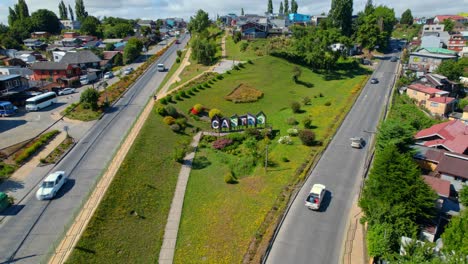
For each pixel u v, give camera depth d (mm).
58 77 84688
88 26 160375
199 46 89375
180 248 29062
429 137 45094
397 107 63906
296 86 79125
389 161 30219
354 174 40188
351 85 80750
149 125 51406
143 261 27344
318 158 44031
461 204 33938
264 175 40906
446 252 23047
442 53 96875
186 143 49438
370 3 143500
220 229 31188
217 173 42125
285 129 55344
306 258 27219
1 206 30719
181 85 71625
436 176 37500
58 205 31906
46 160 40469
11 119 55406
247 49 99375
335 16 116062
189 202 35906
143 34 148875
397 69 94938
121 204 32906
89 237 27688
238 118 54938
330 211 33281
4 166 38438
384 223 26625
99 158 41281
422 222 29547
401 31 175250
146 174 39125
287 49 97375
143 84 77312
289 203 34531
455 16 174500
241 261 26984
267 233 29984
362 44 111250
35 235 27812
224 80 75375
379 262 25844
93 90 58594
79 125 52438
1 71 81000
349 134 51938
